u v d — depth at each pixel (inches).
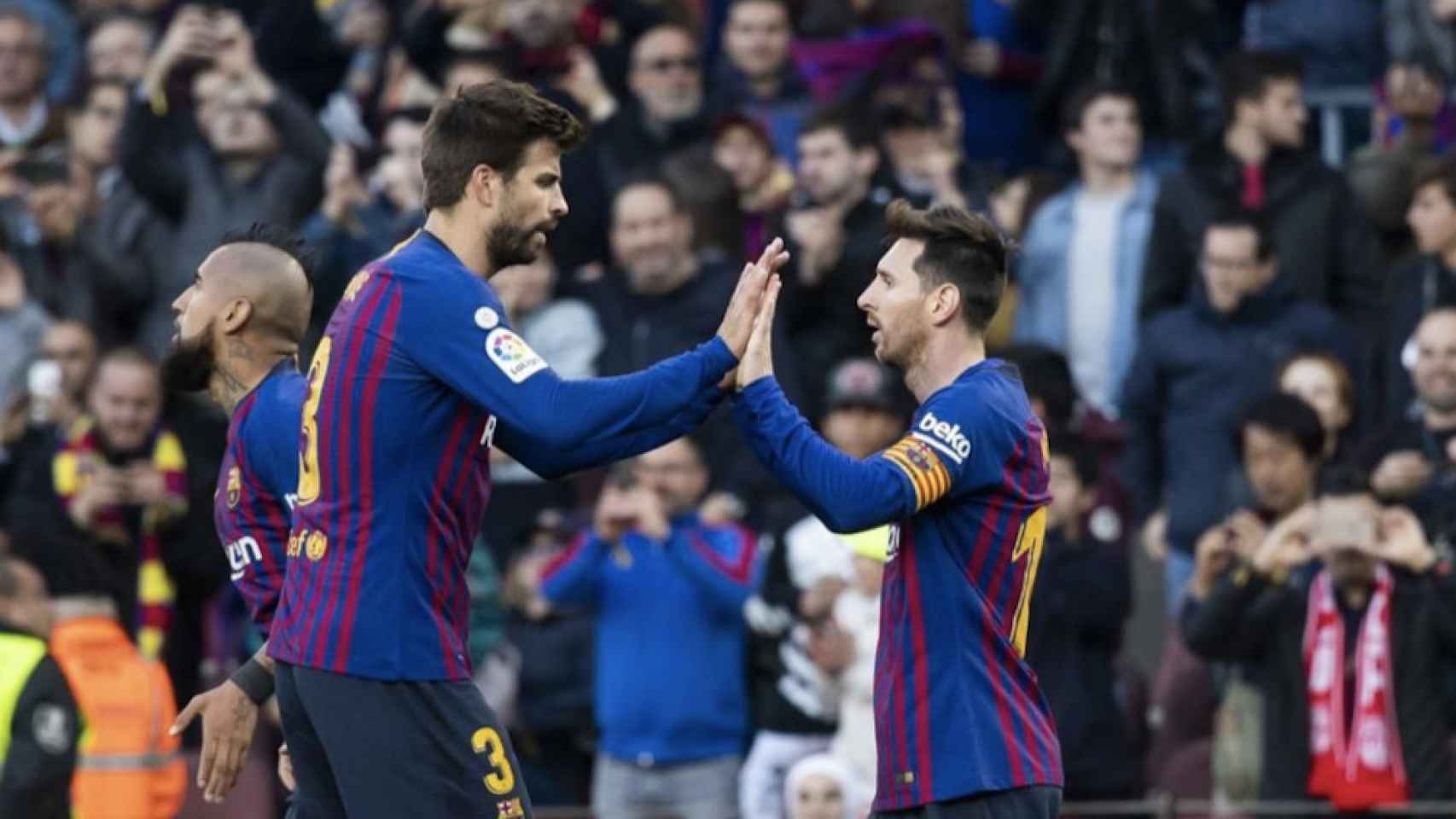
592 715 1358.3
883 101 1738.4
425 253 786.8
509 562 1492.4
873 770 1277.1
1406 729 1220.5
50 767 1169.4
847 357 1562.5
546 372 775.7
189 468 1411.2
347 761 772.0
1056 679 1300.4
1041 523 841.5
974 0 1891.0
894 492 794.8
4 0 1926.7
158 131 1636.3
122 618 1384.1
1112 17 1825.8
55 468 1393.9
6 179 1680.6
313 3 1866.4
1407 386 1517.0
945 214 837.8
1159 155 1813.5
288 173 1637.6
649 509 1337.4
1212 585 1261.1
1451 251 1526.8
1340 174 1649.9
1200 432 1513.3
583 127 801.6
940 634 818.8
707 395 796.0
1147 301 1619.1
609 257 1665.8
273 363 850.8
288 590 789.9
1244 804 1254.9
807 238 1565.0
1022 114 1881.2
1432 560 1232.8
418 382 776.3
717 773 1322.6
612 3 1861.5
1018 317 1680.6
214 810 1322.6
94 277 1635.1
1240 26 1993.1
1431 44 1834.4
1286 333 1521.9
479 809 781.9
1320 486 1311.5
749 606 1332.4
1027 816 814.5
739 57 1779.0
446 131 791.1
